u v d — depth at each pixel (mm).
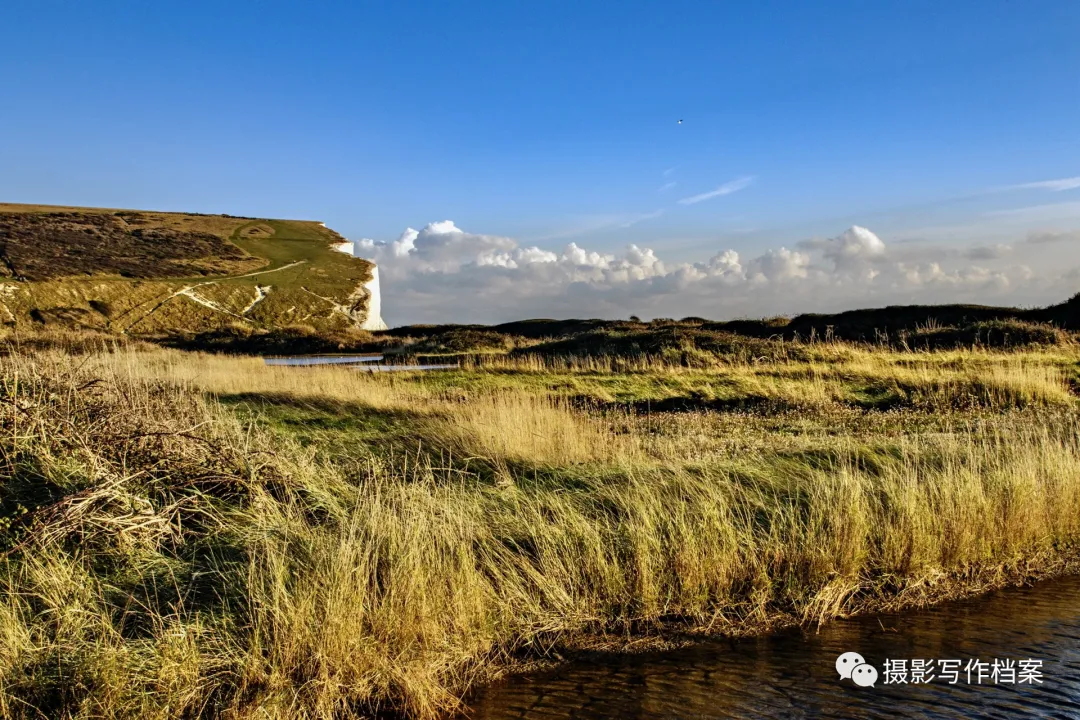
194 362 21312
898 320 32562
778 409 14898
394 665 4523
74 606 4559
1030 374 15867
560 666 5023
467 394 15930
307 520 6469
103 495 5770
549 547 5812
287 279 93500
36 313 66125
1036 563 6719
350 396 14117
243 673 4230
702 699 4578
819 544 6117
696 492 6922
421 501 6352
